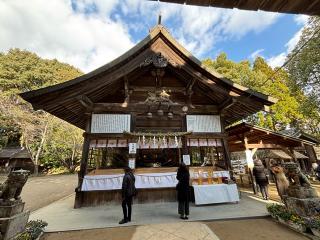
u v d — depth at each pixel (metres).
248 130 9.98
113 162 7.95
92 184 6.96
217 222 5.02
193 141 8.18
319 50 13.52
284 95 20.14
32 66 34.47
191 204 7.00
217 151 8.66
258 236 4.12
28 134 26.81
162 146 7.75
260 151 18.66
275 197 8.38
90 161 7.74
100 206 6.94
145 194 7.30
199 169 7.94
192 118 8.45
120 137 7.68
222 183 7.45
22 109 28.03
